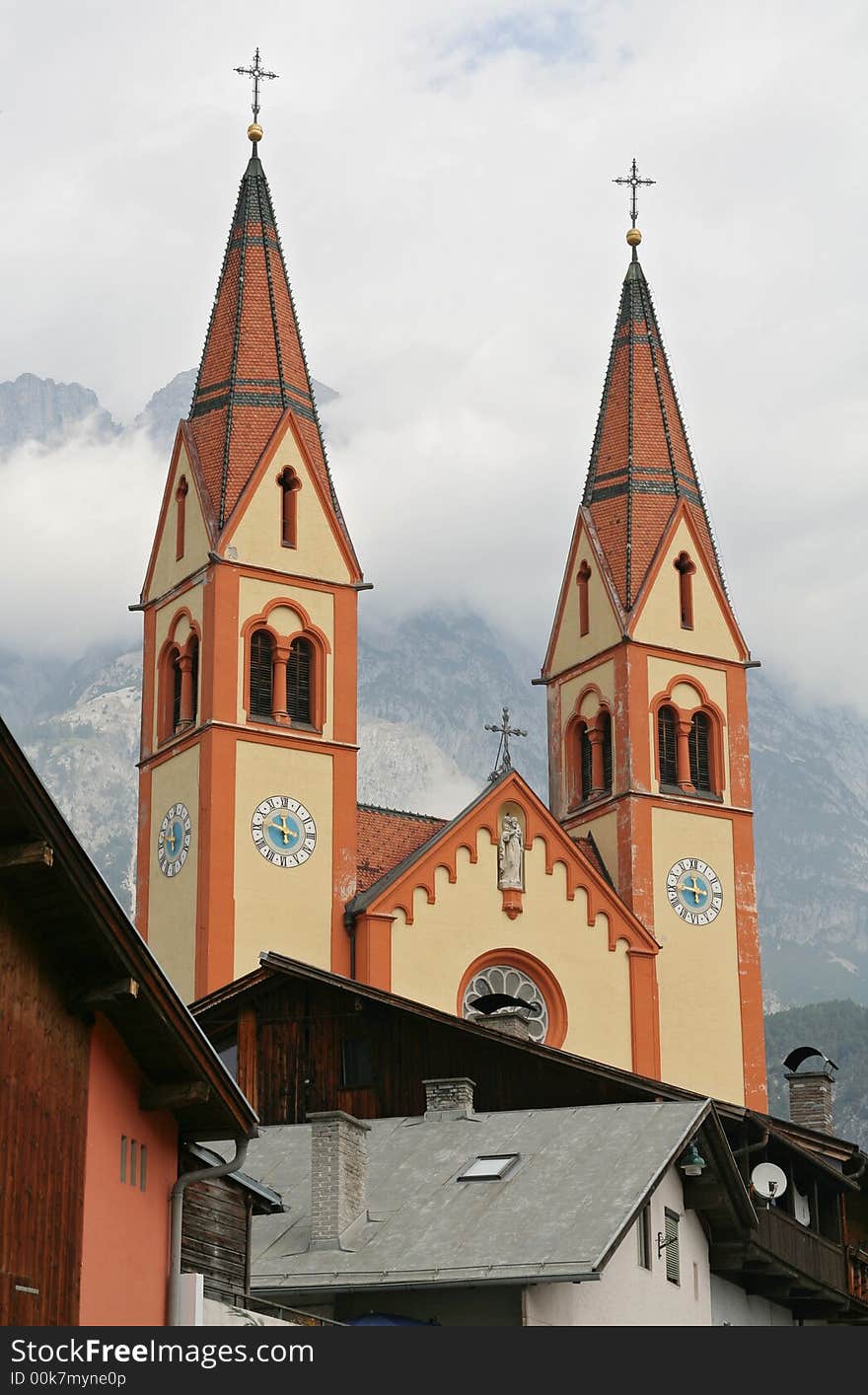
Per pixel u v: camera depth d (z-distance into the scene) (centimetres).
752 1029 8312
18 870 2544
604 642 8606
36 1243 2689
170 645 8119
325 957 7644
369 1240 4006
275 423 8225
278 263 8631
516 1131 4384
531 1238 3884
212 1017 5603
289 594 8000
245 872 7625
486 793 7838
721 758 8594
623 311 9175
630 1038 7875
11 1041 2617
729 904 8425
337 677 8000
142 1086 3105
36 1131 2695
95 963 2786
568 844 7944
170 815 7875
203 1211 3425
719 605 8775
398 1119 4544
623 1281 4175
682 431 9044
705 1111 4356
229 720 7756
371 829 8150
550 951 7800
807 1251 5162
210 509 8038
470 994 7669
